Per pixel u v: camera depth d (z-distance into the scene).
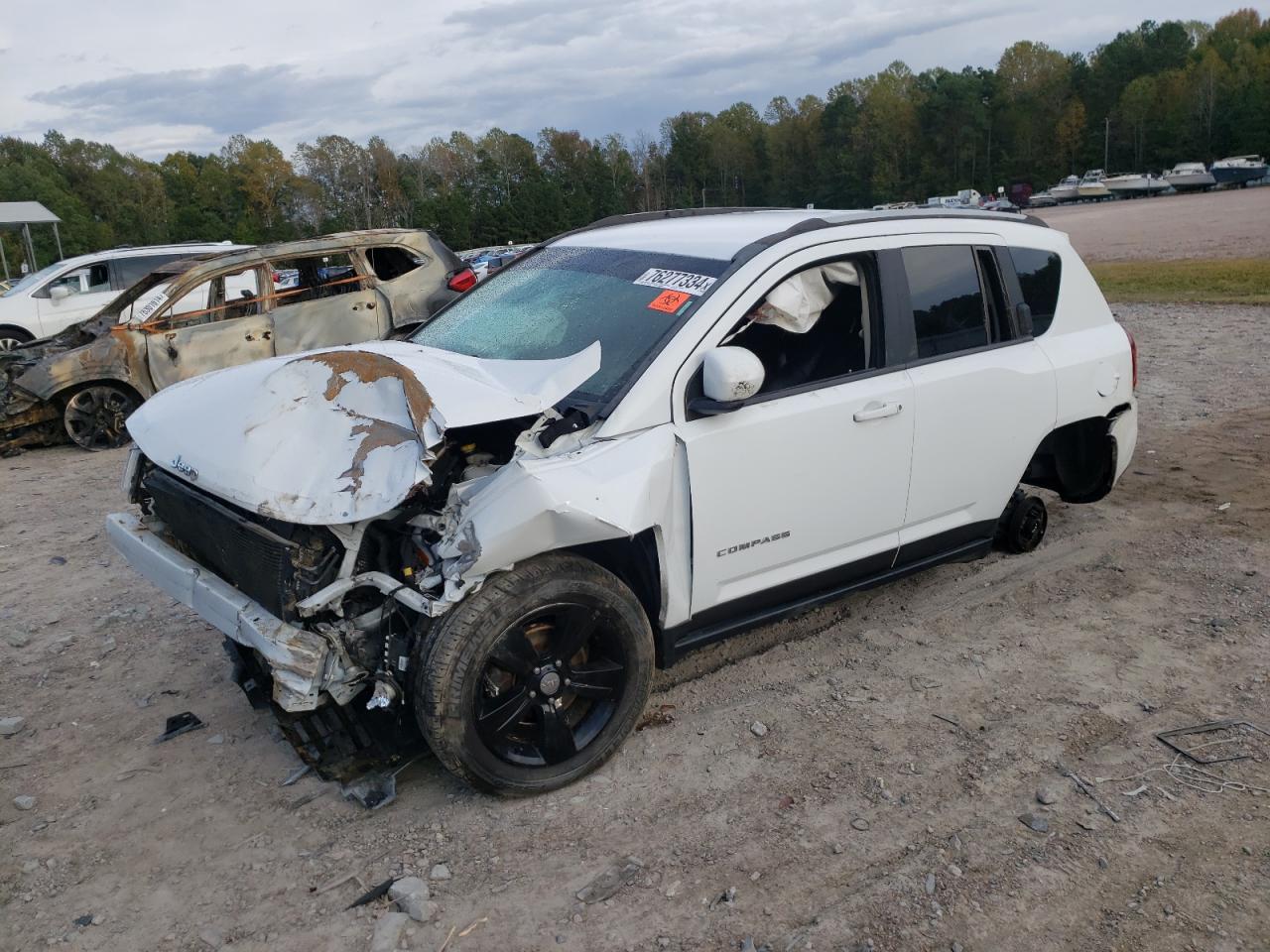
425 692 3.19
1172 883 2.96
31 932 2.98
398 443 3.13
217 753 3.95
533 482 3.21
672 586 3.71
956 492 4.60
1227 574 5.19
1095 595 5.04
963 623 4.79
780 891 3.00
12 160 123.50
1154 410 8.77
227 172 131.62
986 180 138.12
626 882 3.07
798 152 154.00
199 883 3.18
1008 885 2.98
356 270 10.74
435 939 2.87
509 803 3.50
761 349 4.04
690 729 3.94
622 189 155.38
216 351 10.23
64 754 4.00
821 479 4.01
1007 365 4.67
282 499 3.09
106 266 15.55
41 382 9.71
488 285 4.98
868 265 4.22
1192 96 128.50
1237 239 31.97
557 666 3.44
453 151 147.38
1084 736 3.76
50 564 6.35
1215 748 3.63
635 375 3.60
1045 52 147.25
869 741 3.80
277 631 3.14
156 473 3.93
